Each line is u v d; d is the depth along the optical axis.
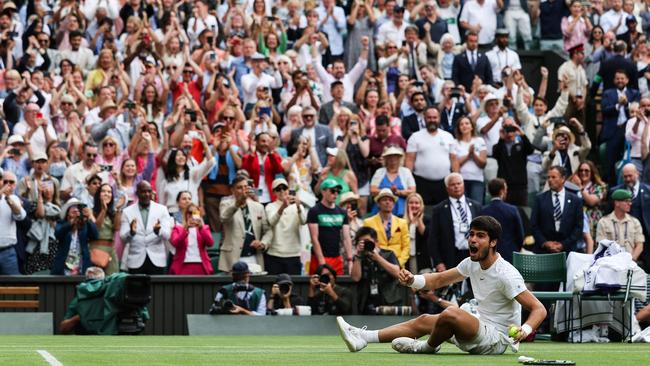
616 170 50.91
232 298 37.97
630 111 50.72
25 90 47.19
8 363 21.20
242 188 41.59
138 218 40.97
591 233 46.34
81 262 40.62
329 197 41.16
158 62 50.06
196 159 45.06
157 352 25.30
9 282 39.72
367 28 56.25
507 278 24.00
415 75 54.66
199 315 37.25
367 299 38.44
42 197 41.97
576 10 59.41
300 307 38.16
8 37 51.62
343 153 45.44
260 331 37.28
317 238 41.06
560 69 56.06
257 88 48.53
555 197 42.47
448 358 23.00
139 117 46.34
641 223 44.44
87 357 23.20
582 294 33.66
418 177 47.31
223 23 56.91
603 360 23.73
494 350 24.06
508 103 52.25
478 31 58.56
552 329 35.84
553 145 49.38
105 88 48.12
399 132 50.03
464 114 50.88
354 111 50.50
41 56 52.25
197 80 51.12
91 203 42.69
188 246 41.19
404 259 40.66
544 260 36.66
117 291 37.03
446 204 40.91
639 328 35.12
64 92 48.56
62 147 45.50
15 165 44.06
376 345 27.86
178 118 46.25
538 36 61.00
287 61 52.31
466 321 23.59
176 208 43.88
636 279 33.62
